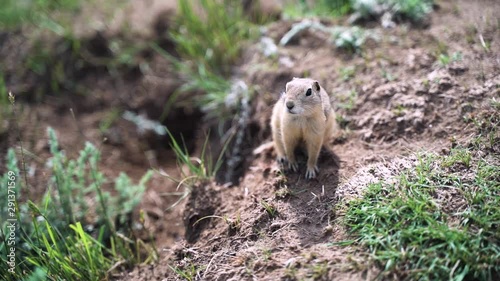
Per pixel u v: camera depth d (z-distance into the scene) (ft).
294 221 26.96
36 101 44.29
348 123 32.60
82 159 33.40
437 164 27.32
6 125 40.98
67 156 39.70
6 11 48.44
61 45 46.88
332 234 25.63
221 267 26.32
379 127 31.32
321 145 28.99
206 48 43.65
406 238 23.76
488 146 27.71
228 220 28.48
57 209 33.42
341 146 31.35
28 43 46.88
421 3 39.52
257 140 36.24
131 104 44.75
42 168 37.52
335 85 35.24
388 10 39.93
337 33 38.99
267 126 36.04
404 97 32.27
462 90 31.45
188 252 28.71
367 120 32.07
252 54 41.57
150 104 44.45
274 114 30.42
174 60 43.19
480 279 22.09
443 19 38.47
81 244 29.94
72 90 45.34
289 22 42.29
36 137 40.75
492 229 23.41
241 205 29.73
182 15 44.88
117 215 35.24
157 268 29.81
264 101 37.40
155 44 46.80
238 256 26.32
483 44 34.22
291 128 28.63
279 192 28.58
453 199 25.11
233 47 42.73
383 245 23.72
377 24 39.60
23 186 35.55
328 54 38.27
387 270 22.94
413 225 24.08
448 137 29.35
